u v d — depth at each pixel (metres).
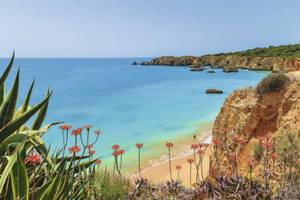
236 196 4.95
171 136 25.84
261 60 115.38
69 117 36.75
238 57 127.81
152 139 24.97
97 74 120.38
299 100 10.43
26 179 3.13
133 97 54.03
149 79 91.75
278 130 10.38
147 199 5.06
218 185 5.37
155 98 52.06
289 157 6.22
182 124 30.81
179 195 5.18
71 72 137.75
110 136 26.30
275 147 7.55
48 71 148.00
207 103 45.22
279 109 11.07
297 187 5.28
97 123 32.62
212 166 12.02
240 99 12.86
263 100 11.93
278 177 6.40
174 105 44.03
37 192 3.50
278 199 5.00
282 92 11.80
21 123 3.97
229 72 108.50
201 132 27.03
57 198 3.46
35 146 4.51
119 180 5.21
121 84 77.88
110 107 43.56
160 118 34.41
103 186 4.68
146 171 16.31
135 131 28.22
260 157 8.15
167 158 19.00
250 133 11.43
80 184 4.44
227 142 11.80
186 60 169.00
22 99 54.69
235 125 12.13
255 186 5.31
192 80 84.69
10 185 3.25
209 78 89.06
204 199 5.15
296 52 113.44
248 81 77.12
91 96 56.50
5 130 3.89
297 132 9.19
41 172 4.41
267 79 12.27
